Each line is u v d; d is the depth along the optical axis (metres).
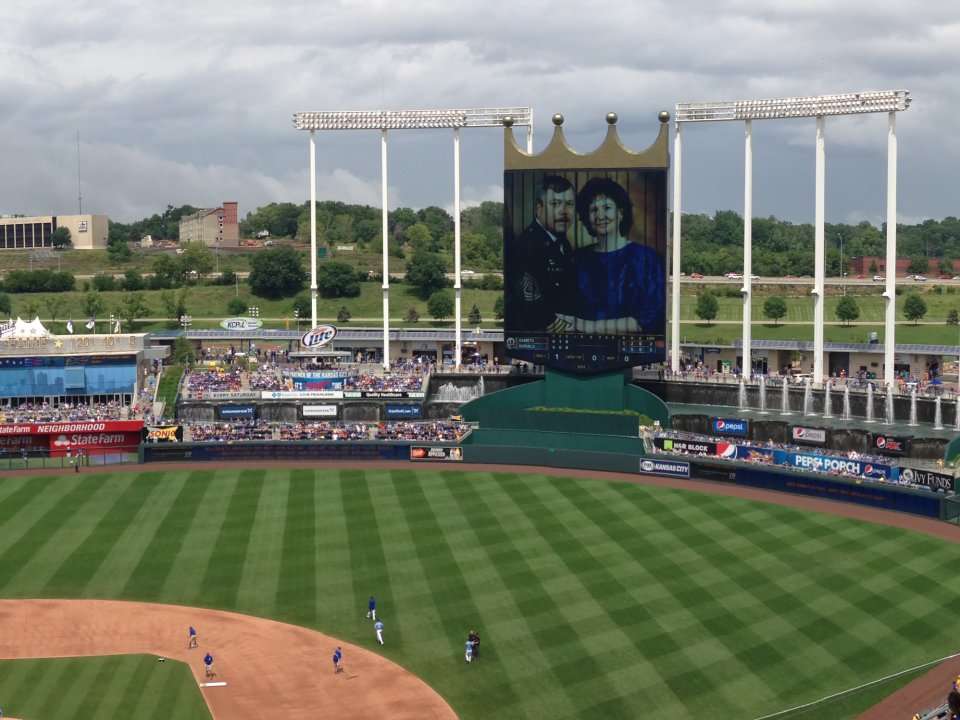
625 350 139.12
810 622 78.25
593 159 136.62
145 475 123.44
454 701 67.69
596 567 90.25
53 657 74.44
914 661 71.94
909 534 98.56
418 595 84.69
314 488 117.00
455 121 166.62
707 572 88.75
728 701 66.75
